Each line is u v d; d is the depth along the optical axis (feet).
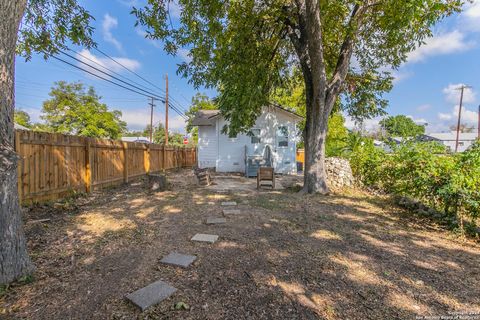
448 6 18.48
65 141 18.76
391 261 9.76
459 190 13.88
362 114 31.60
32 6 15.84
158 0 16.66
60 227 12.94
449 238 12.51
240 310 6.60
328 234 12.67
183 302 6.85
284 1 22.39
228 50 21.93
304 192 23.70
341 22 23.95
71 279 8.03
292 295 7.34
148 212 16.46
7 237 7.56
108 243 11.12
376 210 17.70
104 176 24.27
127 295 7.11
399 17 18.48
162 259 9.51
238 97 22.99
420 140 21.97
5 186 7.55
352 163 30.01
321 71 21.67
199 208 17.66
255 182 31.37
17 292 7.22
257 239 11.81
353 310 6.71
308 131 23.89
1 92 7.31
